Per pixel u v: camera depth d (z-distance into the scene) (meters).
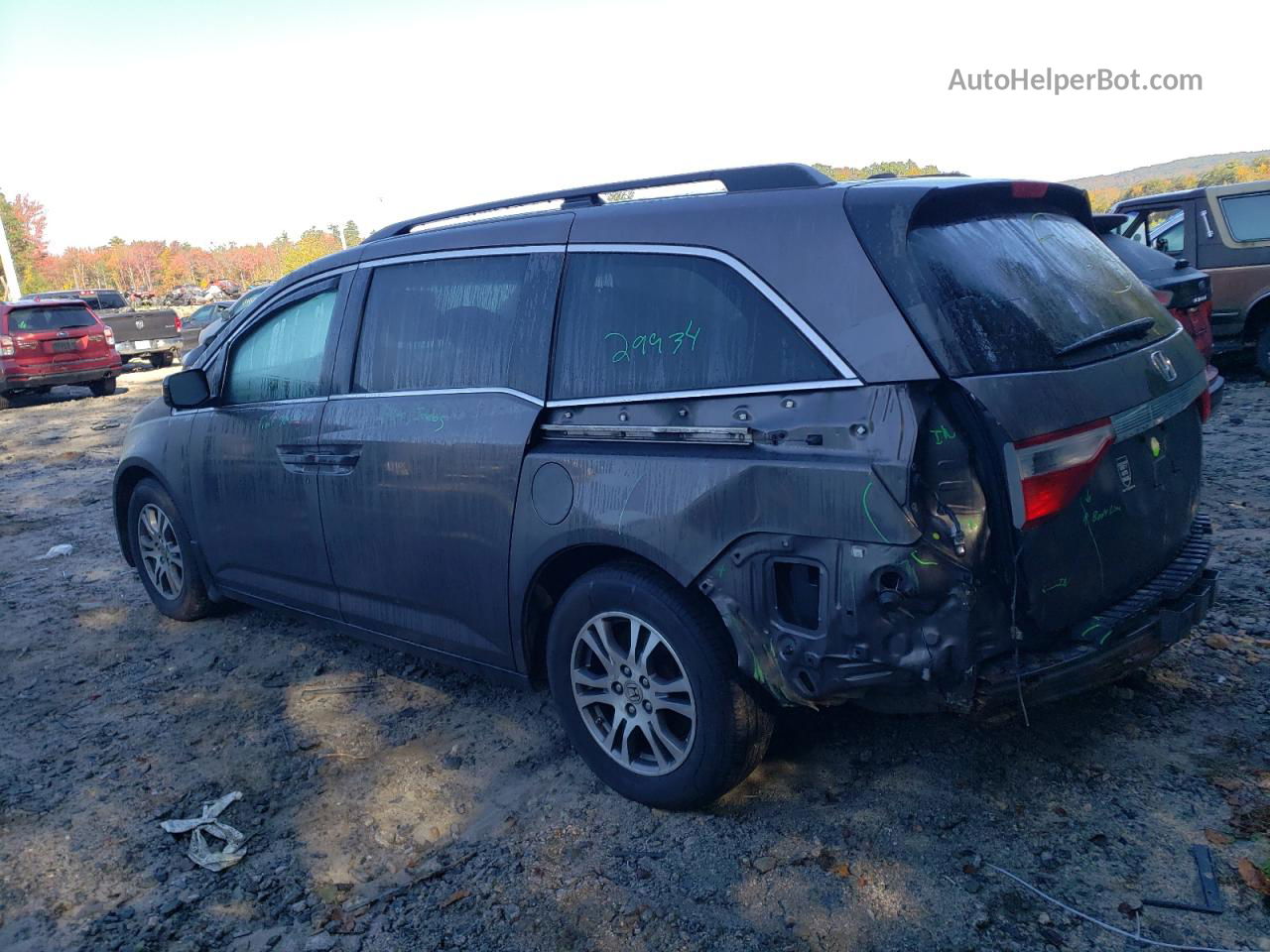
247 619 5.35
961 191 2.78
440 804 3.34
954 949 2.45
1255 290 9.58
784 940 2.54
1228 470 6.54
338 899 2.88
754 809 3.10
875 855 2.82
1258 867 2.61
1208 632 4.02
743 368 2.77
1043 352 2.61
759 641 2.71
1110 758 3.18
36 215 87.44
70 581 6.36
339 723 4.00
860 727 3.52
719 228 2.91
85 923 2.84
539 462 3.18
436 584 3.62
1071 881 2.64
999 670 2.54
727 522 2.72
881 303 2.55
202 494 4.73
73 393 20.42
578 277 3.23
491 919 2.73
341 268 4.09
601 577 3.08
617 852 2.96
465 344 3.54
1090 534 2.70
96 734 4.07
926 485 2.43
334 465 3.92
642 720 3.09
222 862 3.08
